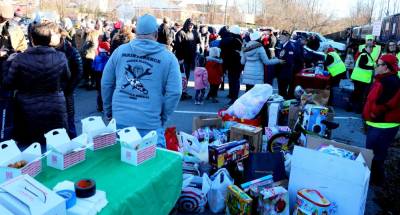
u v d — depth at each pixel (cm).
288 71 825
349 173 299
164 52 307
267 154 381
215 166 391
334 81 860
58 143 216
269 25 4675
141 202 201
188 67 924
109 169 221
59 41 438
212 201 356
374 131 422
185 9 3691
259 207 317
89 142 248
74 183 189
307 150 318
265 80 883
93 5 2930
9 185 158
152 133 241
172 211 271
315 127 477
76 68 471
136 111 304
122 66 309
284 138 482
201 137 472
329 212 298
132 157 229
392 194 420
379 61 409
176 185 250
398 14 1711
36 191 159
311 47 980
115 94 313
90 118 257
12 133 367
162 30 734
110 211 177
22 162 198
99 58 696
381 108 407
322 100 558
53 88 364
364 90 814
